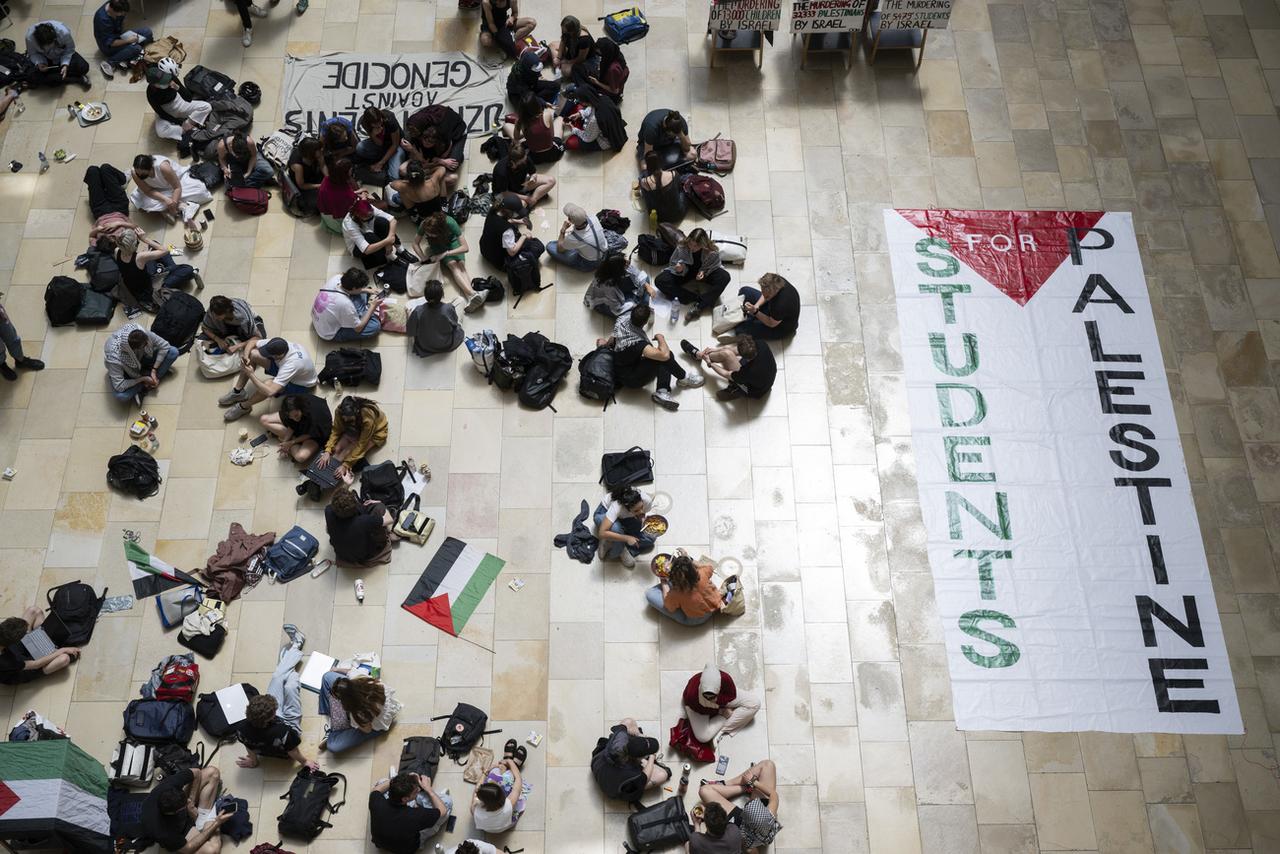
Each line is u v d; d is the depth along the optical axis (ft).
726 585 34.30
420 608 34.63
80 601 33.99
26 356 38.37
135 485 36.11
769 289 37.78
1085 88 44.75
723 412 38.06
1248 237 41.55
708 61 45.14
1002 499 36.88
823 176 42.65
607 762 31.17
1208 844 32.32
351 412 35.47
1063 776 33.01
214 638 33.81
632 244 41.29
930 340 39.50
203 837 30.66
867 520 36.47
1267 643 34.83
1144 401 38.50
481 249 40.09
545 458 37.11
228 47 45.11
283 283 40.22
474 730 32.55
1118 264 40.98
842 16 42.78
